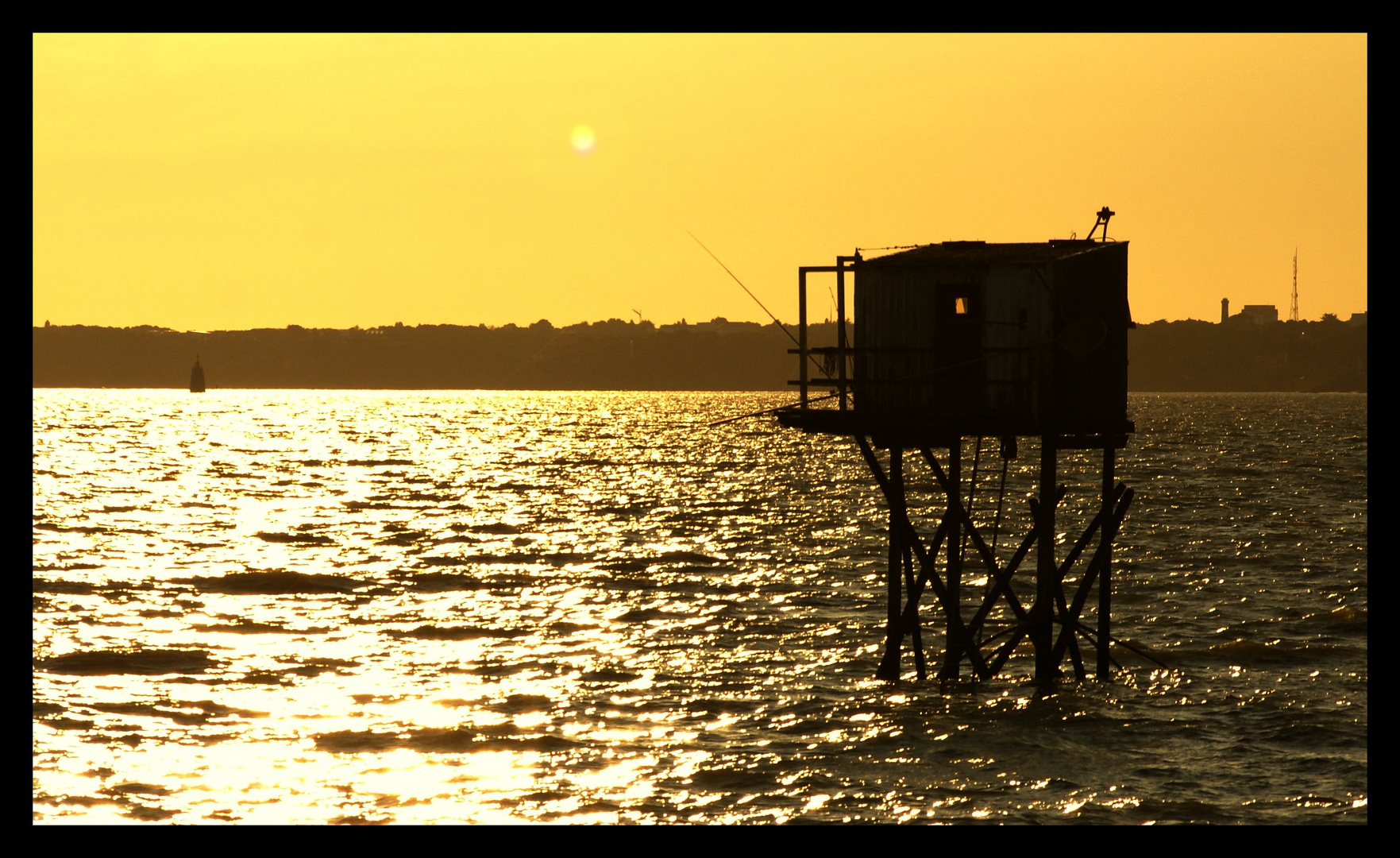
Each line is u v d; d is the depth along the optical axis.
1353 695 45.56
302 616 61.22
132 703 44.75
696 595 67.06
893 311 42.59
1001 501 45.00
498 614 62.00
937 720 42.62
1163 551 82.12
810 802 35.75
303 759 39.19
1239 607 62.06
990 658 50.38
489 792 36.53
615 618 60.75
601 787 36.97
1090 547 84.12
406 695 46.25
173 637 55.81
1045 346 41.69
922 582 46.31
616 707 44.69
